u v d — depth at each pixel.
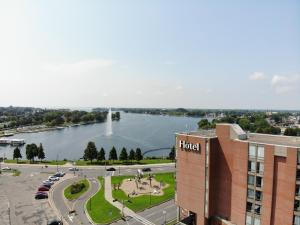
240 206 59.41
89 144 153.25
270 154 53.53
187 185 68.56
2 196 95.75
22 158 180.75
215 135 67.62
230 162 61.75
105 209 83.19
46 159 177.00
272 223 54.31
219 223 63.72
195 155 65.88
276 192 53.53
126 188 103.88
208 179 63.22
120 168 139.00
